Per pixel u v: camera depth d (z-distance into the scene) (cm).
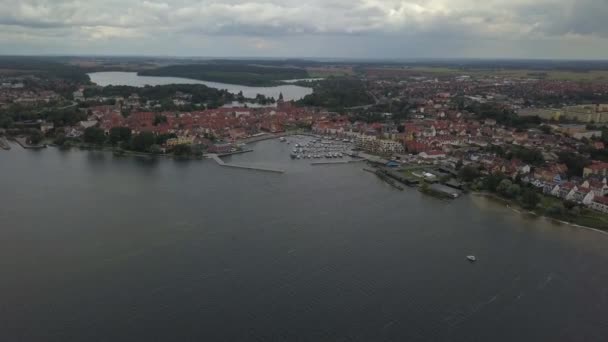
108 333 16512
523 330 17312
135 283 19712
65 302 18262
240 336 16550
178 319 17375
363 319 17700
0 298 18425
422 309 18412
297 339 16488
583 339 16900
